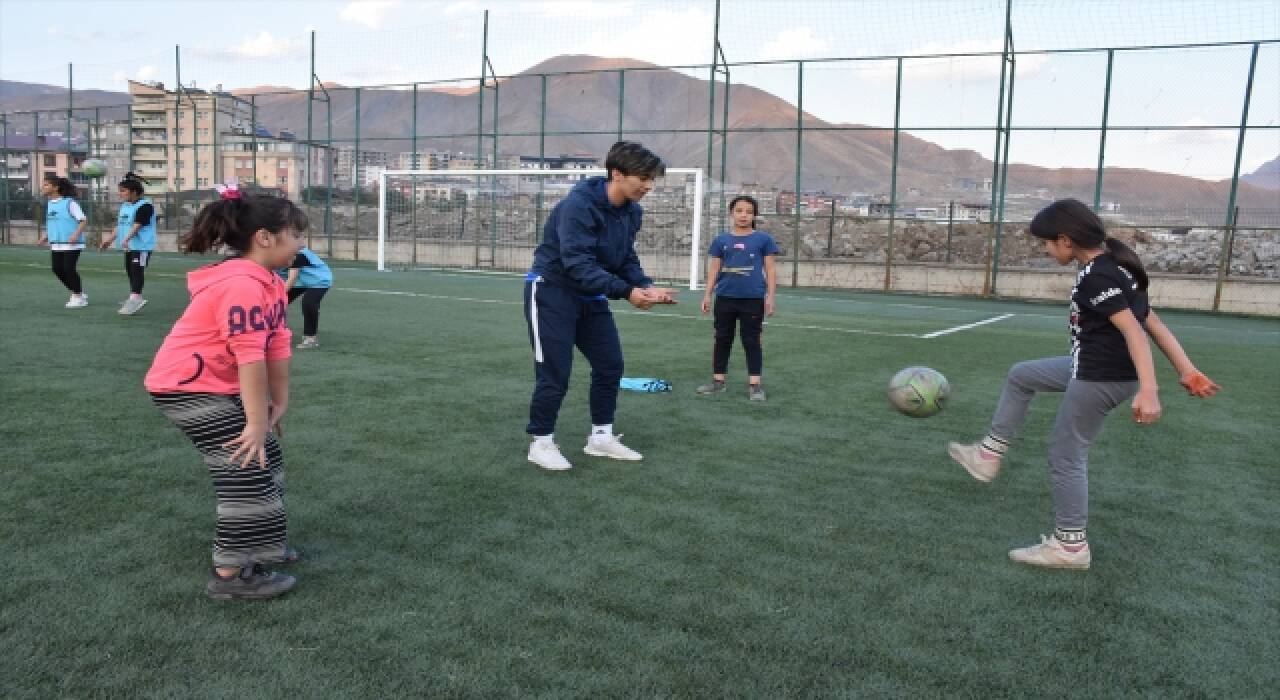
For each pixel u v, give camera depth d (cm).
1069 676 237
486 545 321
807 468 442
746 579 296
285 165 2562
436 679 224
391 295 1399
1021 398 356
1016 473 443
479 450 457
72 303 1060
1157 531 361
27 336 815
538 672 229
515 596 277
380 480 399
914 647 251
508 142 2308
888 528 354
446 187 2344
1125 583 304
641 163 407
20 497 357
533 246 2259
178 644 239
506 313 1153
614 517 356
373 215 2478
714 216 2047
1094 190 1717
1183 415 603
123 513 341
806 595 284
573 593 280
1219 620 275
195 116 2705
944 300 1781
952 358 858
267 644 240
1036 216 309
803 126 1934
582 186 420
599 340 443
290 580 275
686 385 676
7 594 266
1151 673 240
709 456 461
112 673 222
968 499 396
